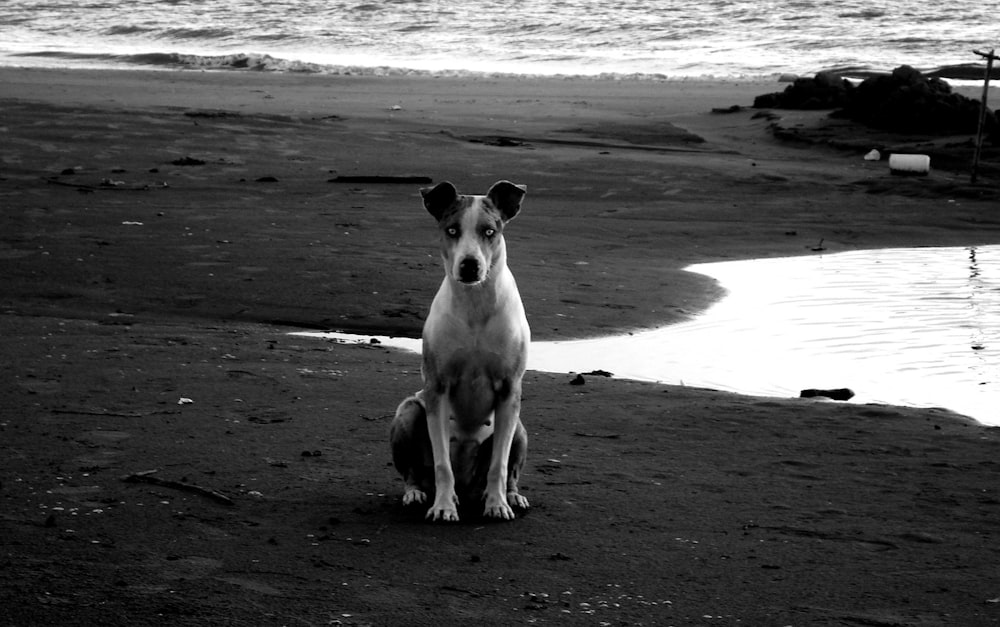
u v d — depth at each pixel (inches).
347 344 482.6
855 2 3344.0
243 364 429.1
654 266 712.4
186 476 287.6
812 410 382.9
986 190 1020.5
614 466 311.1
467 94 1827.0
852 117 1443.2
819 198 1003.3
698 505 276.5
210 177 970.1
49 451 306.2
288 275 615.8
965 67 2249.0
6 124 1132.5
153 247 674.8
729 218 906.1
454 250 258.2
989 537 254.8
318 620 200.8
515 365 265.7
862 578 227.8
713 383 446.3
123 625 196.1
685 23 3191.4
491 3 3695.9
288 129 1216.8
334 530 251.9
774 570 231.9
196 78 2043.6
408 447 275.3
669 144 1302.9
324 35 3235.7
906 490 291.7
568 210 918.4
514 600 213.2
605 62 2655.0
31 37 3314.5
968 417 383.2
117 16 3705.7
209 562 228.4
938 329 544.7
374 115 1425.9
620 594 217.3
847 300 615.8
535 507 273.4
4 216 751.7
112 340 467.2
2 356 427.8
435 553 238.7
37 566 221.9
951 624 204.8
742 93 1903.3
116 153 1041.5
